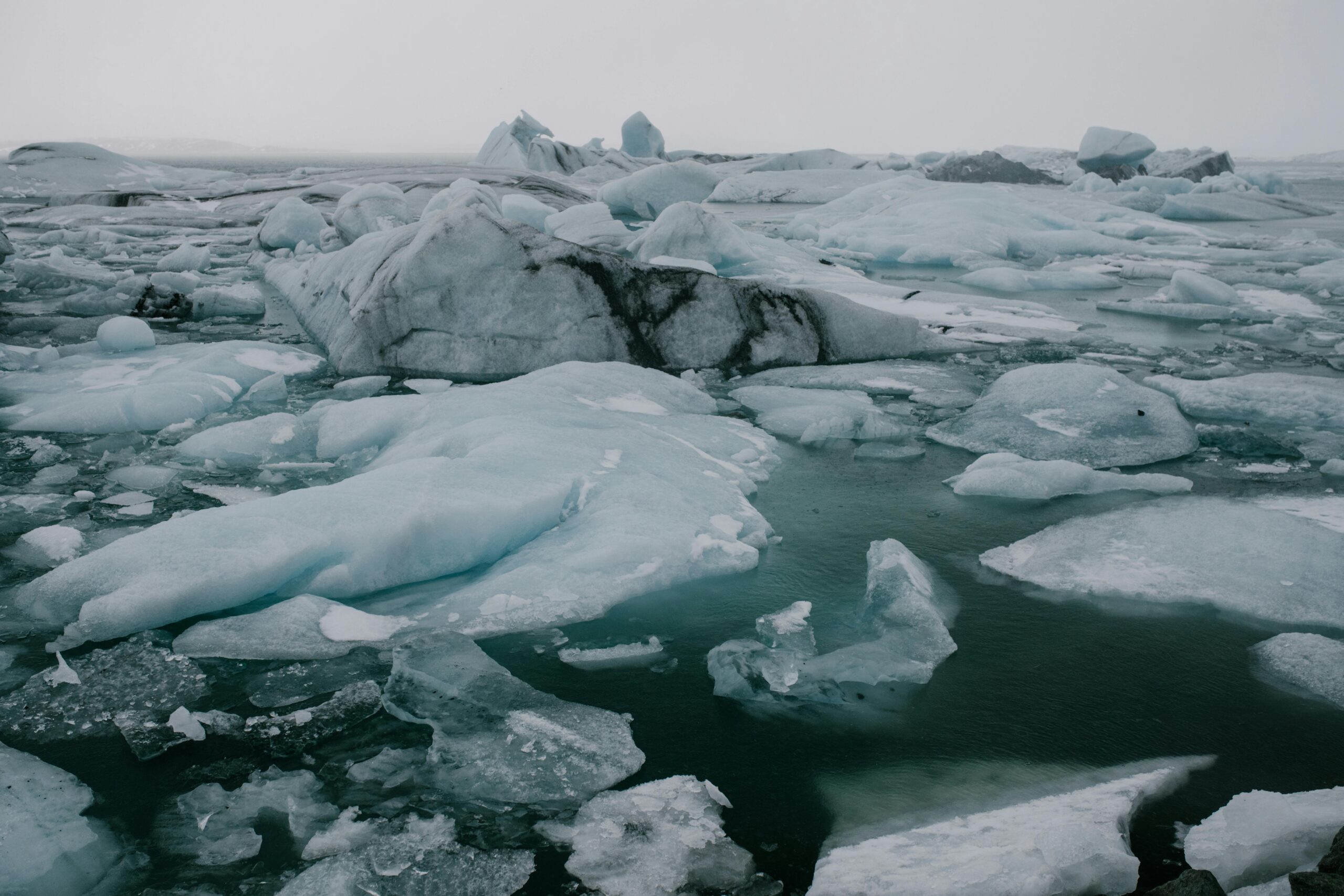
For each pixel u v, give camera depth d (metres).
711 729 1.58
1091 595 2.12
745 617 1.99
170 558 1.94
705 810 1.34
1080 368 3.80
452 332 4.12
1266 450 3.22
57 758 1.46
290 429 3.02
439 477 2.31
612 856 1.25
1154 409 3.47
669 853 1.25
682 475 2.62
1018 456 3.10
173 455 2.94
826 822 1.34
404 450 2.72
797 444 3.29
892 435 3.36
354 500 2.15
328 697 1.64
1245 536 2.36
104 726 1.55
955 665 1.81
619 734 1.54
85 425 3.17
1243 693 1.72
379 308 4.09
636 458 2.66
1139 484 2.84
